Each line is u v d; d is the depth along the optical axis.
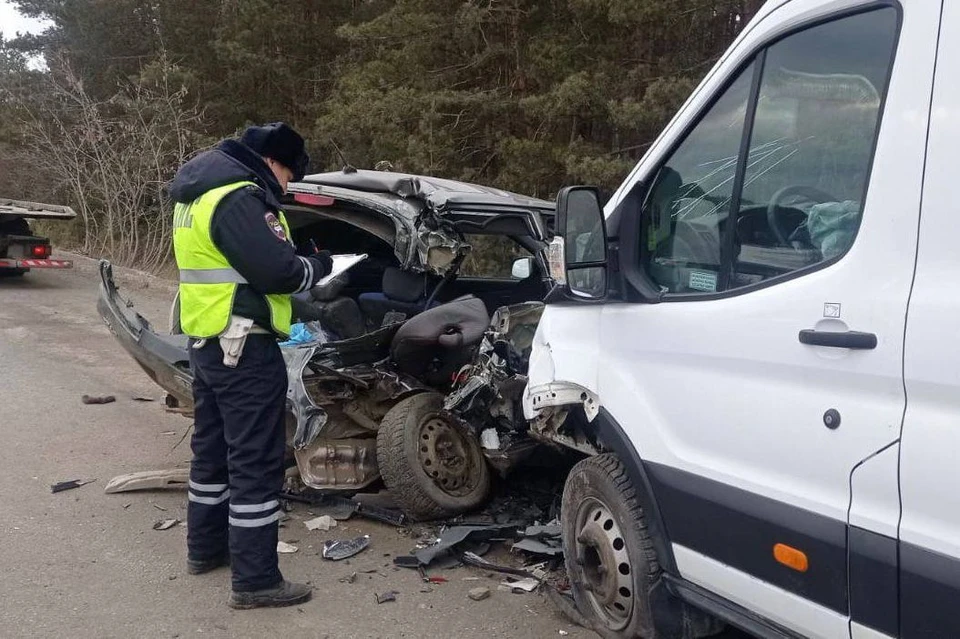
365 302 5.55
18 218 14.94
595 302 3.44
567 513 3.69
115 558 4.30
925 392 2.19
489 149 14.05
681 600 3.23
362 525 4.82
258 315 3.72
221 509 4.12
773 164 2.74
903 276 2.25
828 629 2.48
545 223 5.52
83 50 21.95
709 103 3.01
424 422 4.79
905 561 2.22
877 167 2.35
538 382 3.77
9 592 3.89
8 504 4.95
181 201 3.79
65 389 7.74
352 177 5.46
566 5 12.43
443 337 4.75
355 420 4.93
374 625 3.70
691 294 3.00
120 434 6.43
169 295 14.17
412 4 13.94
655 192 3.24
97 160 17.78
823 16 2.57
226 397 3.75
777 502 2.60
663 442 3.08
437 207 5.03
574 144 12.02
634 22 11.24
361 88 14.45
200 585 4.04
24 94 21.56
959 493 2.11
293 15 18.69
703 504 2.89
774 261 2.71
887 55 2.38
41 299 13.38
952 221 2.15
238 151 3.80
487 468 4.95
